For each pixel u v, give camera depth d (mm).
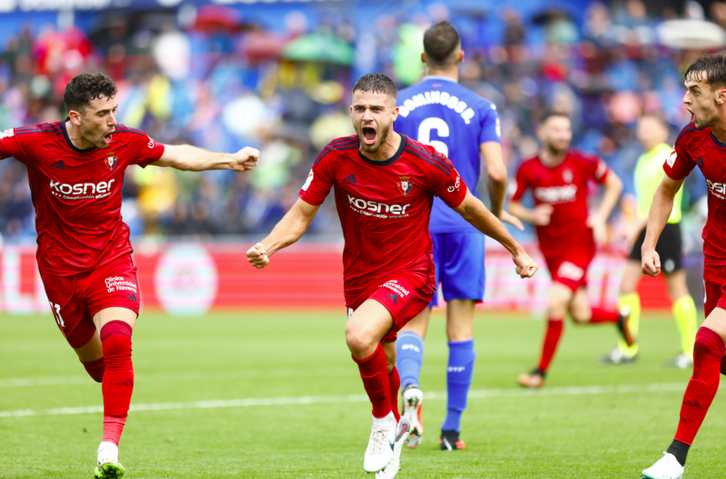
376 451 13312
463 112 18406
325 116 73312
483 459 16203
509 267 54000
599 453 16719
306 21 76938
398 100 18734
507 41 72438
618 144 67688
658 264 15086
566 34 73000
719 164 13711
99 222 15219
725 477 14477
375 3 75812
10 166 71250
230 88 75688
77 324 15516
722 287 13969
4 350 36750
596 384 27172
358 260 14633
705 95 13141
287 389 26297
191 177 68500
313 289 57531
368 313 13547
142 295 57969
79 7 78500
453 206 14320
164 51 78000
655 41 72688
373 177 13992
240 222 67000
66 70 78625
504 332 44594
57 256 15195
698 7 74000
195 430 19609
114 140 15086
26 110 78312
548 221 29688
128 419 21094
